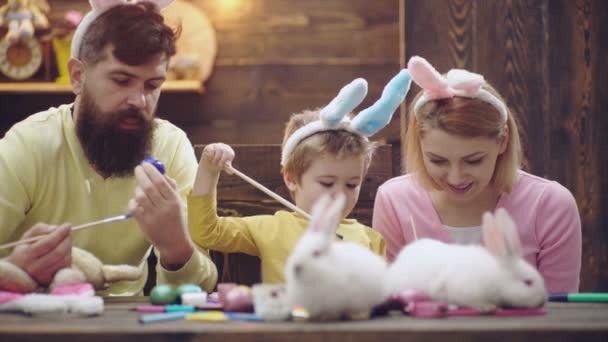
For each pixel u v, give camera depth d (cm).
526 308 120
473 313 118
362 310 112
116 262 181
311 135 165
